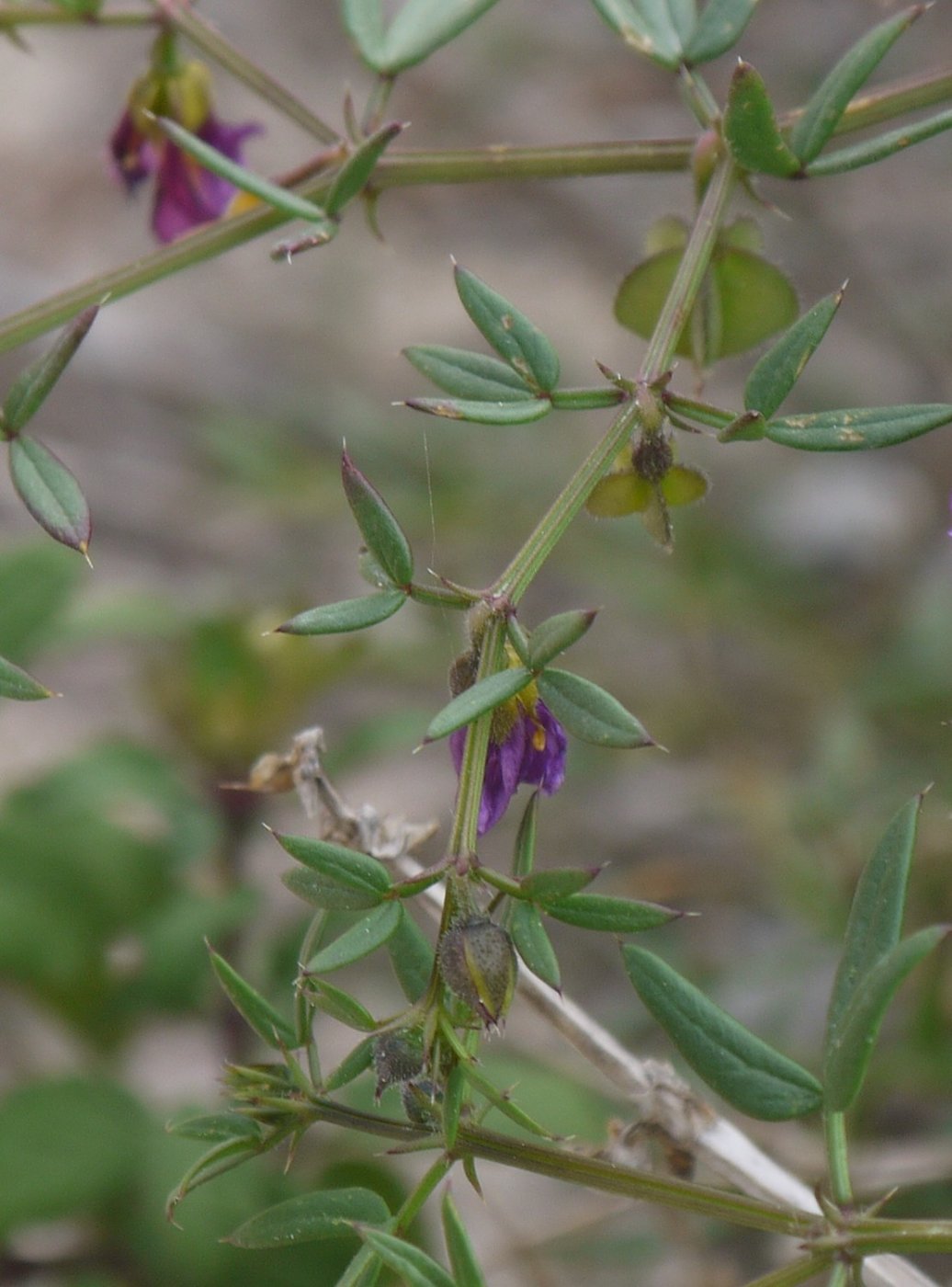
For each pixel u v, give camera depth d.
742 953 0.67
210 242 0.44
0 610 0.59
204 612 0.65
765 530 0.91
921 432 0.39
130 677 0.84
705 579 0.78
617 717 0.37
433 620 0.82
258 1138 0.38
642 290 0.44
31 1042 0.65
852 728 0.66
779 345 0.39
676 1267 0.55
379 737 0.61
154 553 0.96
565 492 0.38
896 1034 0.60
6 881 0.55
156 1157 0.51
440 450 0.88
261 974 0.56
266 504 0.86
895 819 0.38
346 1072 0.38
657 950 0.67
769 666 0.80
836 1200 0.38
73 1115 0.51
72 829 0.56
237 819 0.60
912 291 0.95
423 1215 0.54
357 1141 0.54
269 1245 0.37
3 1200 0.50
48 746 0.82
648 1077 0.43
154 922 0.55
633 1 0.44
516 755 0.37
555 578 0.92
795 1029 0.62
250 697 0.60
